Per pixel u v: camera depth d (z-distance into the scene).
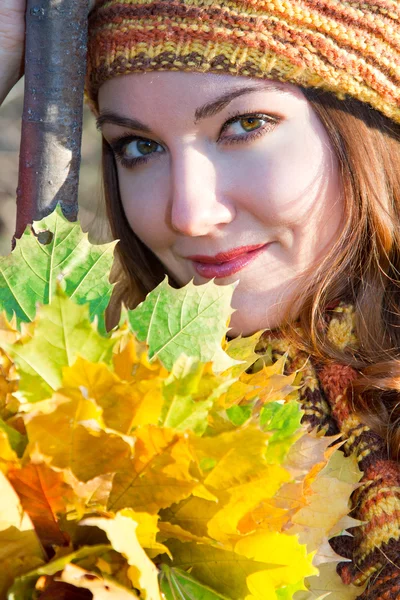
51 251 0.54
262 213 0.67
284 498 0.50
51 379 0.48
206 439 0.47
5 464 0.47
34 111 0.59
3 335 0.49
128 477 0.48
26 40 0.60
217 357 0.52
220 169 0.67
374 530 0.63
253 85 0.65
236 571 0.49
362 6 0.65
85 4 0.60
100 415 0.47
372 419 0.66
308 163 0.67
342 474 0.64
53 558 0.47
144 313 0.53
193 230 0.66
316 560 0.54
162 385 0.47
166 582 0.49
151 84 0.65
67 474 0.47
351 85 0.66
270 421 0.52
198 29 0.64
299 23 0.64
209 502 0.48
